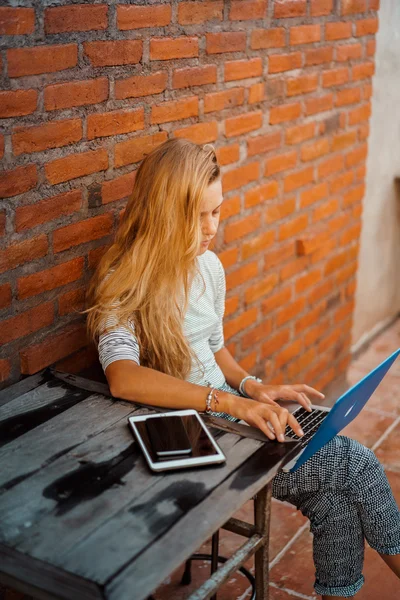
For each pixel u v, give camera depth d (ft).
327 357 13.14
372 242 14.67
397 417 12.15
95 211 7.56
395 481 10.26
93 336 6.98
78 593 4.18
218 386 7.54
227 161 9.46
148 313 6.84
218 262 7.82
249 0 9.20
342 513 6.54
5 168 6.48
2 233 6.59
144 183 6.93
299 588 8.13
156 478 5.20
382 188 14.57
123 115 7.66
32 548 4.46
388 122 14.20
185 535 4.60
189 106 8.59
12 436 5.73
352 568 6.67
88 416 6.05
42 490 5.04
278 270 11.06
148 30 7.77
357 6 11.57
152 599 6.75
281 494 6.73
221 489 5.10
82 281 7.57
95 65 7.19
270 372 11.38
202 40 8.57
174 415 5.95
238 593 8.00
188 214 6.80
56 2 6.63
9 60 6.31
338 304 13.16
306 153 11.11
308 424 6.79
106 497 4.98
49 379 6.72
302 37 10.38
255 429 5.97
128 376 6.31
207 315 7.58
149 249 6.84
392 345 15.28
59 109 6.89
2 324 6.79
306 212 11.49
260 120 9.91
